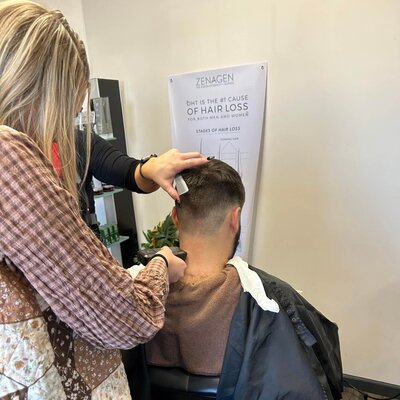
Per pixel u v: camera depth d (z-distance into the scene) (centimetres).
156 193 218
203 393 84
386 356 178
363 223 168
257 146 181
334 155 166
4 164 50
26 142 54
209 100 186
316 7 154
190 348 85
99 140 133
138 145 215
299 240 183
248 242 191
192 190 93
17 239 51
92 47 210
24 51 55
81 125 127
